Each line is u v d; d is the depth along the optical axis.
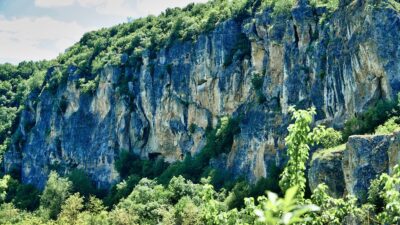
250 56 106.69
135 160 130.38
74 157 144.75
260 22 98.62
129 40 151.00
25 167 159.38
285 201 8.51
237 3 118.06
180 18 129.75
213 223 18.94
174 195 92.69
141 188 95.94
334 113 76.50
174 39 125.69
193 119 118.25
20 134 166.88
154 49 130.88
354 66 73.06
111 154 134.75
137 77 133.12
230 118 104.94
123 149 132.75
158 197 92.44
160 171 122.25
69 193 121.00
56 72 161.62
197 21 127.19
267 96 93.75
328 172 54.47
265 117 91.44
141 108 130.62
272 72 93.56
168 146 124.38
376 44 69.31
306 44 84.94
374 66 70.00
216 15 117.88
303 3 86.25
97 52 158.25
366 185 49.22
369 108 67.62
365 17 71.62
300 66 85.00
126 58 138.12
